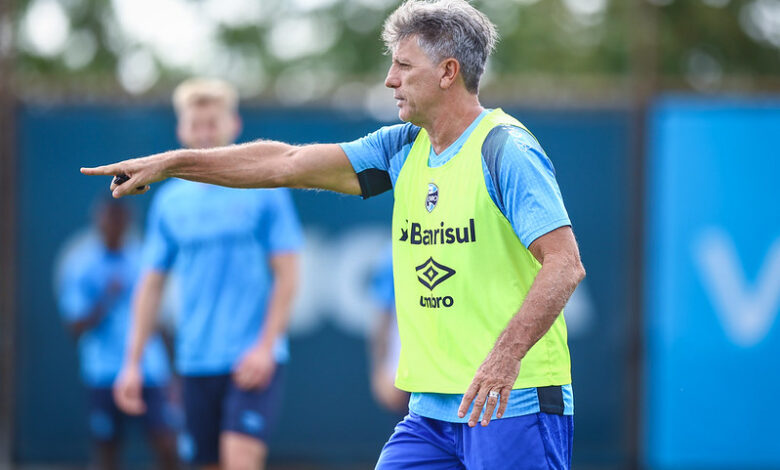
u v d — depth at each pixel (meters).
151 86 33.56
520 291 13.84
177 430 29.80
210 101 22.75
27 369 31.61
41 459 31.59
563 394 14.05
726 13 69.69
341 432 31.83
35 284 31.61
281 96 31.70
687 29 69.81
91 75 73.88
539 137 31.98
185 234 22.83
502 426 13.77
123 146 31.83
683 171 31.75
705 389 31.66
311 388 31.83
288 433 31.81
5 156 31.55
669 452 31.67
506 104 31.95
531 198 13.20
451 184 14.01
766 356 31.53
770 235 31.64
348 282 31.95
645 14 32.25
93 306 29.77
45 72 73.12
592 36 71.25
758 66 70.19
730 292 31.64
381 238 31.95
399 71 14.15
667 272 31.73
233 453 22.00
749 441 31.52
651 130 31.81
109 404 29.80
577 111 31.89
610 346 31.92
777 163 31.61
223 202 22.66
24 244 31.55
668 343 31.73
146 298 23.28
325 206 31.86
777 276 31.61
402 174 14.66
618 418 31.88
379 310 30.27
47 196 31.56
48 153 31.64
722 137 31.69
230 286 22.58
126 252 30.50
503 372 12.88
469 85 14.12
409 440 14.73
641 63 32.09
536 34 70.75
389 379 30.05
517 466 13.74
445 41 13.89
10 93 31.61
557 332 14.05
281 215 22.64
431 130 14.24
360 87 34.25
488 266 13.81
